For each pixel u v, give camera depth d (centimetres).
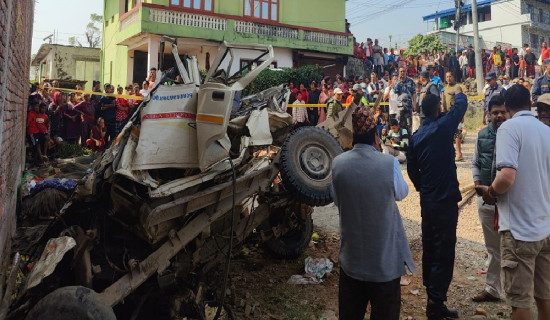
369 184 276
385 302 274
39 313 288
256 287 470
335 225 673
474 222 648
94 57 2934
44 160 1015
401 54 2378
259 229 538
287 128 540
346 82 1577
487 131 416
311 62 2406
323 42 2355
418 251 563
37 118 993
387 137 1019
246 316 405
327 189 446
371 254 274
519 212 310
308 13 2373
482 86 1875
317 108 1334
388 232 275
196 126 377
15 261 368
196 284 401
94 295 298
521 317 309
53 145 1076
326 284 480
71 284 360
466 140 1345
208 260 416
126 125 382
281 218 536
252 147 462
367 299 295
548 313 318
